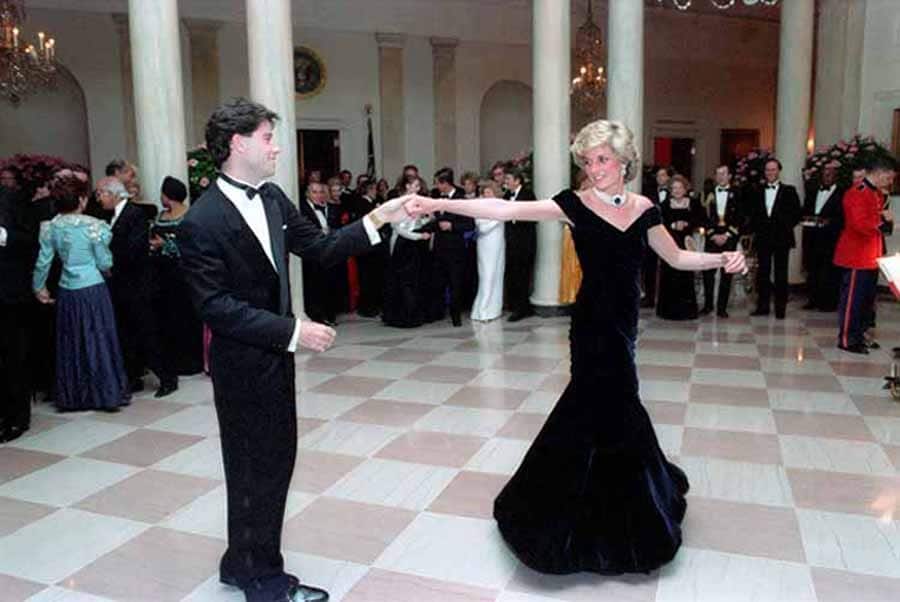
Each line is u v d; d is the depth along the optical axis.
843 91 10.72
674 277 8.59
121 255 5.65
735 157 17.48
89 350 5.40
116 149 12.54
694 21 16.38
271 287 2.72
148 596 3.06
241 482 2.78
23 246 5.04
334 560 3.30
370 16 13.77
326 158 13.98
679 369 6.42
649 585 3.07
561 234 8.74
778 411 5.24
